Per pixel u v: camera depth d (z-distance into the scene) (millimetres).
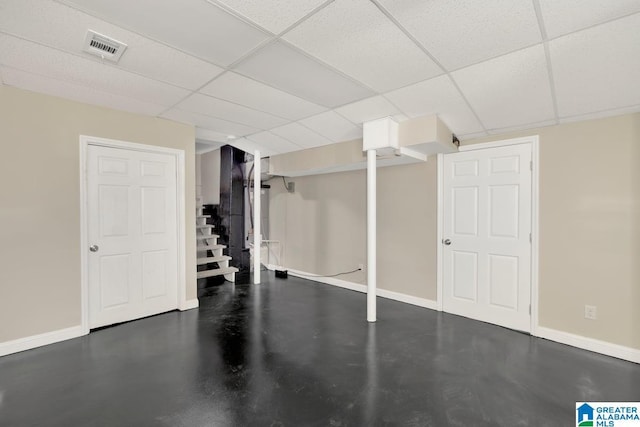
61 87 2674
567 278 2928
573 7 1610
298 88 2678
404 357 2615
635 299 2600
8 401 1995
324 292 4672
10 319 2650
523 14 1683
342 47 2047
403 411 1915
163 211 3680
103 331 3135
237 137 4414
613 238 2699
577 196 2877
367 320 3480
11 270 2654
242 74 2441
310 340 2947
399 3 1631
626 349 2613
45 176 2820
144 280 3535
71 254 2965
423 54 2113
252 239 6574
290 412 1899
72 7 1652
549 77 2279
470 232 3564
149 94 2842
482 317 3471
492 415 1884
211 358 2580
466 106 2826
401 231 4199
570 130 2920
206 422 1808
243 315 3637
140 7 1652
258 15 1729
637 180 2598
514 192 3244
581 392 2129
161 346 2803
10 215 2648
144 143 3445
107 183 3240
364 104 3000
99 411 1904
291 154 5000
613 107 2553
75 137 2986
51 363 2486
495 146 3371
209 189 7207
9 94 2639
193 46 2049
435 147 3369
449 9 1672
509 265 3277
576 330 2873
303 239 5703
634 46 1880
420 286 4016
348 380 2260
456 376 2322
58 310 2891
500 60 2152
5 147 2623
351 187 4891
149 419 1834
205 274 5031
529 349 2787
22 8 1655
